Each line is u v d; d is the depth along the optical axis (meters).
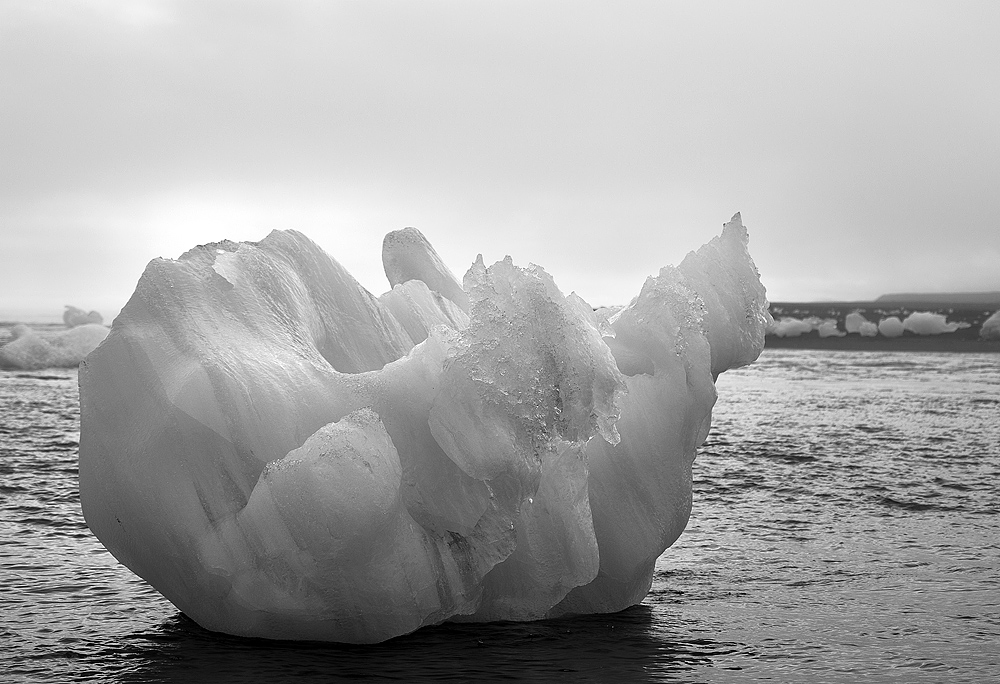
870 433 16.98
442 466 6.02
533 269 6.04
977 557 8.45
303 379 6.11
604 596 6.88
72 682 5.26
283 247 7.04
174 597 6.23
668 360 7.08
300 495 5.52
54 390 24.39
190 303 6.31
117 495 6.03
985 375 32.75
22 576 7.48
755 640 6.20
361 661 5.64
